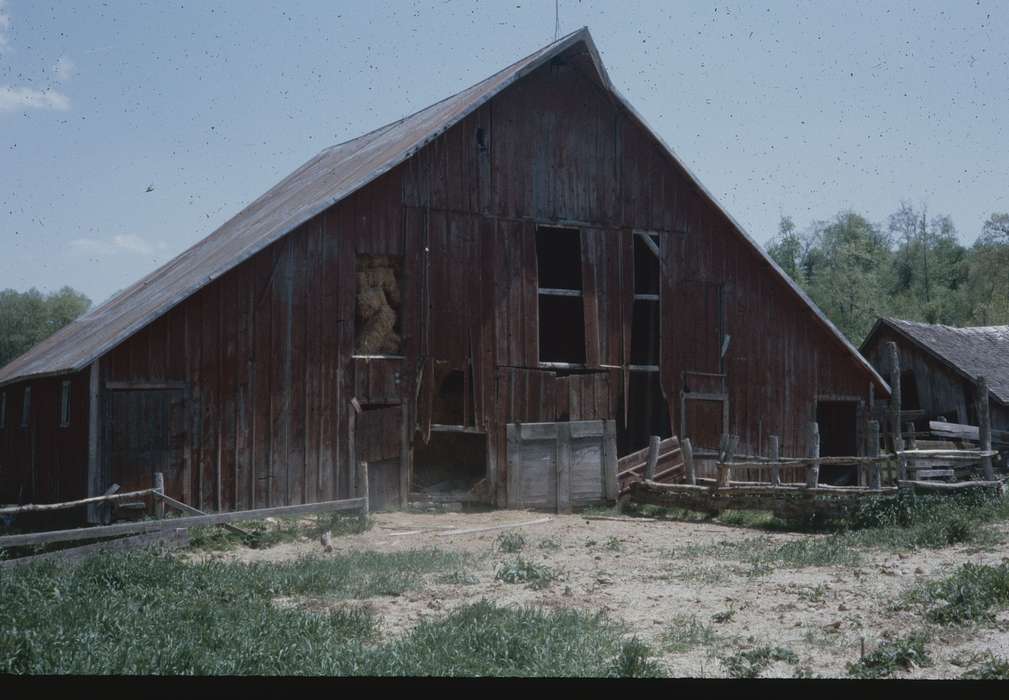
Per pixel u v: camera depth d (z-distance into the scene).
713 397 26.02
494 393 23.64
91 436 19.70
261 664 8.88
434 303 23.19
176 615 10.80
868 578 13.43
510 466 23.59
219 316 21.09
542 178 24.56
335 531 19.55
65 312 76.31
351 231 22.50
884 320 37.41
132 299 29.20
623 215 25.36
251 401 21.25
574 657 9.20
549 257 30.23
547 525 21.06
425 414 22.95
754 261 26.91
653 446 24.38
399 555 15.98
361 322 22.89
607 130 25.39
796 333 27.44
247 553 17.36
